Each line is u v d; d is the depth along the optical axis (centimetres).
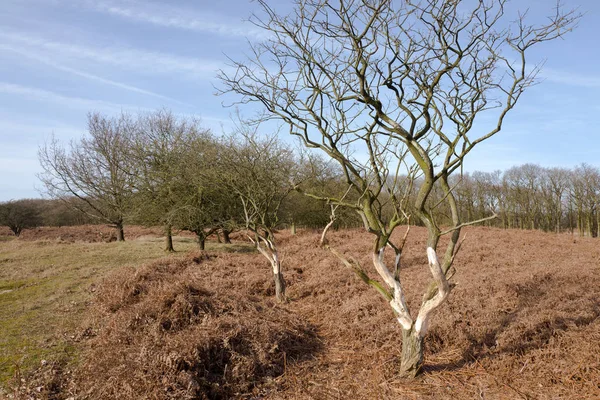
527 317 645
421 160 484
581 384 467
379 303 803
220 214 1686
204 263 1342
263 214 993
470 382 496
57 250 1688
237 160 1130
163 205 1755
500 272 1008
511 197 4212
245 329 636
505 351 561
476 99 477
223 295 803
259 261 1399
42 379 527
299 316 821
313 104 540
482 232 2370
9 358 593
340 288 973
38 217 3719
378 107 480
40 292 991
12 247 1878
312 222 2752
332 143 521
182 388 474
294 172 1201
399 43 462
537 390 467
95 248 1772
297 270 1291
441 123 509
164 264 1266
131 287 900
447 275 493
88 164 2191
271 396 507
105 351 570
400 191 611
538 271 988
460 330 621
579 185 3806
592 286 841
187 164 1656
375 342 642
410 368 513
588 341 554
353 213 2180
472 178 4347
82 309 852
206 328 620
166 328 649
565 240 2059
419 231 2319
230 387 513
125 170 1927
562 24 425
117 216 2227
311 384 531
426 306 489
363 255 1445
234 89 589
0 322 761
